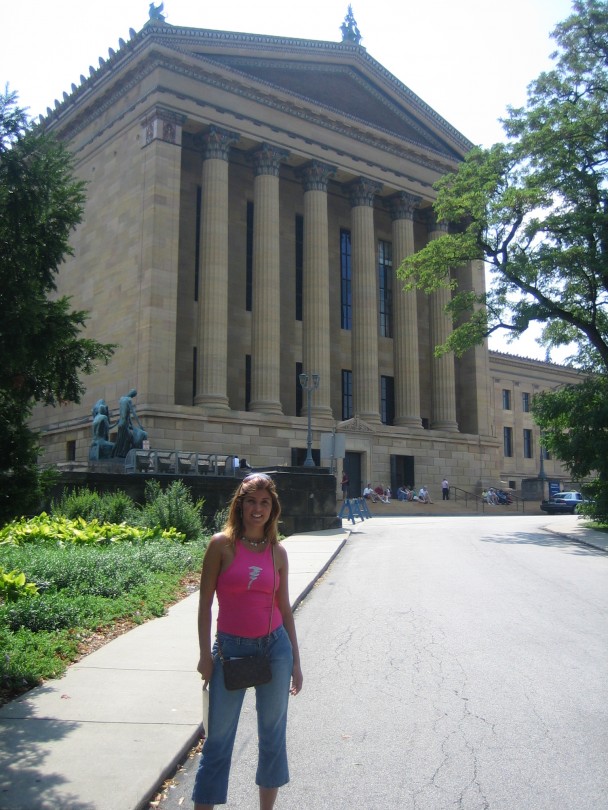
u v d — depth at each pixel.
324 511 26.22
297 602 11.73
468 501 50.59
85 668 7.93
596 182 28.00
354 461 46.19
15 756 5.46
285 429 41.56
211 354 39.19
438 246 31.72
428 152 51.94
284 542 21.48
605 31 28.75
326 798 5.05
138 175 39.75
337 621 10.66
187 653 8.55
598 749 5.82
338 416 48.75
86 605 10.34
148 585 12.38
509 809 4.83
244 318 44.94
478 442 53.25
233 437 39.19
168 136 39.16
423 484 48.97
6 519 7.64
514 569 15.76
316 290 45.16
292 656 4.64
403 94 50.81
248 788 5.27
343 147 47.47
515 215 29.22
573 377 86.50
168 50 39.50
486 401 55.34
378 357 51.03
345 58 47.75
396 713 6.70
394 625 10.28
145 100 40.03
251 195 46.47
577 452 27.95
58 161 8.01
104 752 5.56
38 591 10.67
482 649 8.89
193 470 27.44
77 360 8.32
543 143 28.47
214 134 41.03
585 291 29.27
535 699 7.04
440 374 52.69
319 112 46.03
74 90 45.50
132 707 6.61
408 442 48.47
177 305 41.53
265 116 43.62
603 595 12.51
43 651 8.15
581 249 26.95
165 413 36.62
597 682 7.56
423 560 17.44
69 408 42.50
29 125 7.77
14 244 7.71
